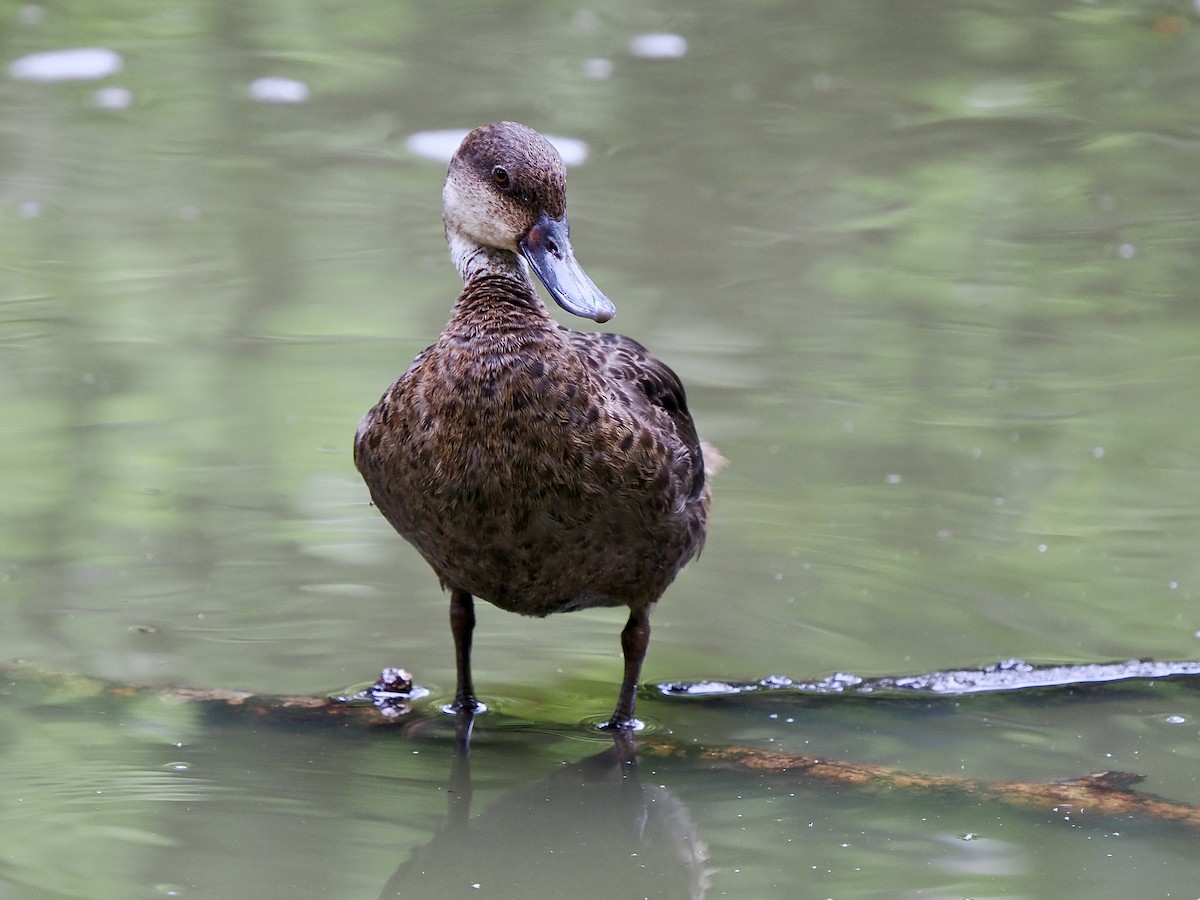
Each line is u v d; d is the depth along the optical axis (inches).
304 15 840.9
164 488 434.9
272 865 269.9
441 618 382.6
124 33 805.9
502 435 306.3
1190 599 388.2
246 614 377.4
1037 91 761.0
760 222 617.6
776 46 814.5
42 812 287.0
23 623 366.6
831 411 485.4
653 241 597.3
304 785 304.8
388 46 802.2
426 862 274.2
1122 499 437.7
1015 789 304.5
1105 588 393.7
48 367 496.7
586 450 308.5
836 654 366.6
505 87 749.9
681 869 273.7
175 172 654.5
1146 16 849.5
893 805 299.7
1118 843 282.7
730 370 505.7
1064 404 491.8
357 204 628.1
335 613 381.7
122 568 394.9
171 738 322.0
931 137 708.0
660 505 319.9
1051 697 349.1
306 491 437.4
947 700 348.2
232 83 750.5
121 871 265.3
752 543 417.1
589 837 286.7
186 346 514.6
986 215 629.6
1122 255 597.6
